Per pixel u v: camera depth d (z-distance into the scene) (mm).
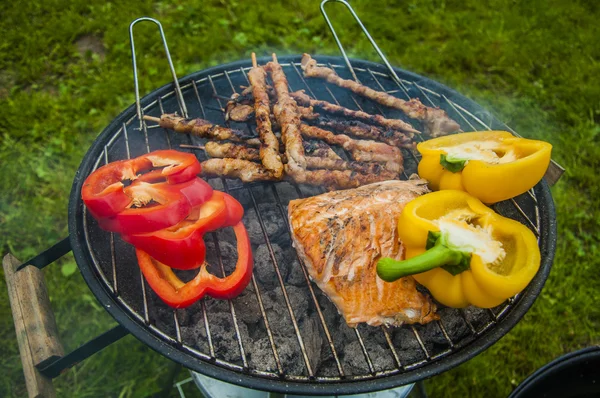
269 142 547
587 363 464
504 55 1060
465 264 447
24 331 502
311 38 1079
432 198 487
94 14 1072
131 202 495
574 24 1134
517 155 517
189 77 640
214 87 639
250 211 568
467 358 450
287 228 558
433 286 471
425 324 490
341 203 499
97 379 677
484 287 441
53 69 972
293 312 500
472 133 541
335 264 475
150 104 618
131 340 705
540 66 1045
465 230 460
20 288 523
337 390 433
